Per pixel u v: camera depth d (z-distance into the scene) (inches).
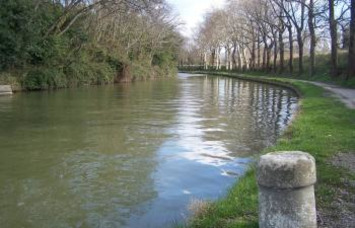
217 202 303.7
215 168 467.8
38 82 1656.0
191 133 678.5
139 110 978.1
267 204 214.1
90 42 2252.7
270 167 211.2
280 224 211.2
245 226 249.9
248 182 344.2
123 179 425.7
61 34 1835.6
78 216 331.6
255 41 3521.2
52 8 1830.7
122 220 322.7
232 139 631.8
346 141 479.5
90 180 422.6
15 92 1519.4
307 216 211.6
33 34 1557.6
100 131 689.0
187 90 1718.8
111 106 1059.9
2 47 1483.8
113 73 2433.6
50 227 312.7
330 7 1733.5
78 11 1872.5
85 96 1368.1
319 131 550.3
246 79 2704.2
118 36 2694.4
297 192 210.1
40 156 520.1
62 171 454.3
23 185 407.8
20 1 1492.4
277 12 2797.7
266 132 692.1
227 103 1162.0
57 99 1246.3
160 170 458.6
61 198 371.6
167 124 768.3
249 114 922.1
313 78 2027.6
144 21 2915.8
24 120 804.0
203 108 1032.2
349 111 754.2
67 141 608.7
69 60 1915.6
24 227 313.0
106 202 361.1
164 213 334.3
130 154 531.8
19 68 1619.1
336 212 271.9
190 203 339.0
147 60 3250.5
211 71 4913.9
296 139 510.6
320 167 370.0
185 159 508.1
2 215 335.3
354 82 1408.7
